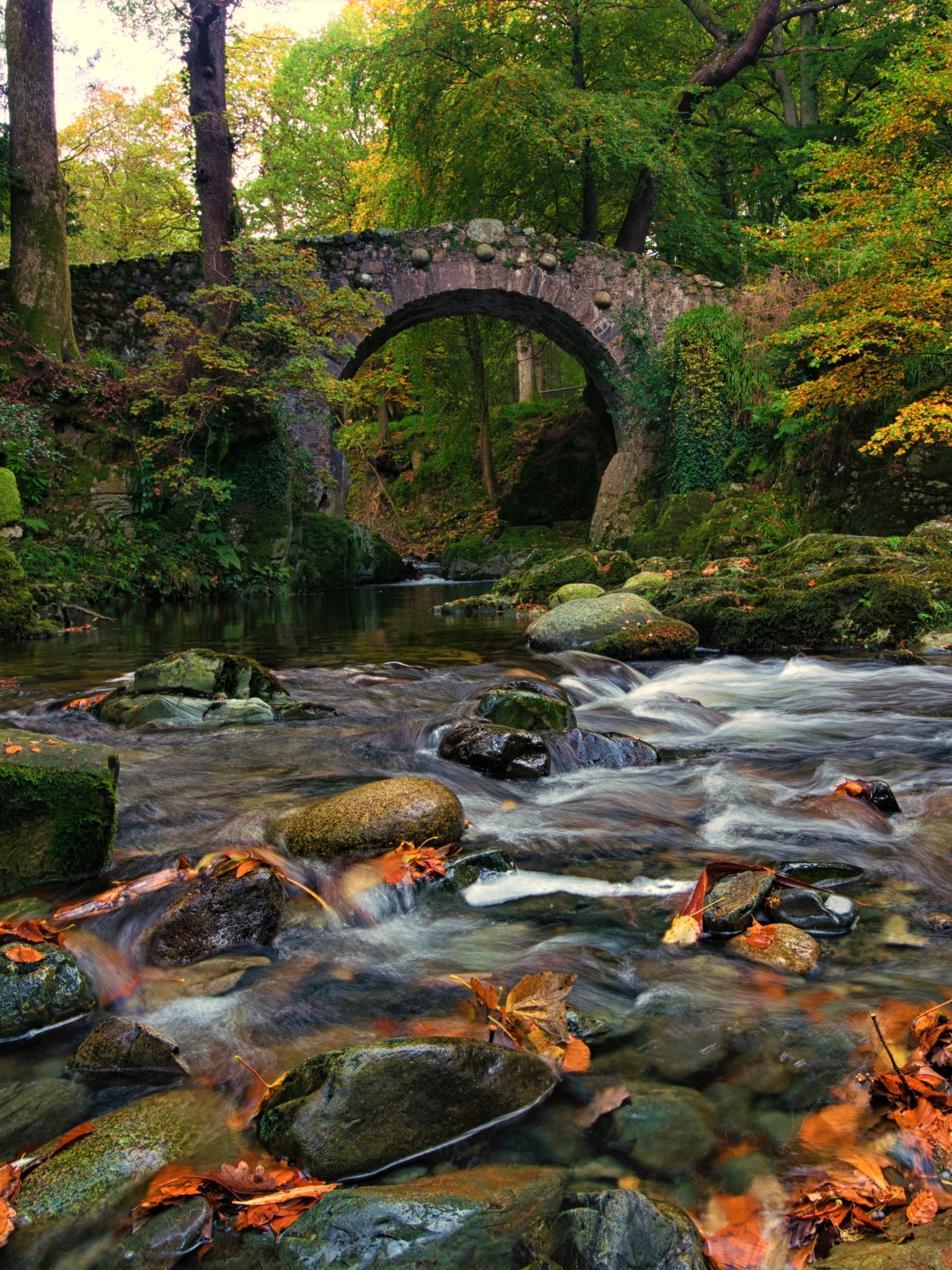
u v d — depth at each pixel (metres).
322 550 18.02
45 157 14.62
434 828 2.94
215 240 16.72
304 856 2.86
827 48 21.20
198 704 5.11
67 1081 1.77
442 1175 1.47
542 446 28.89
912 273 10.26
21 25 14.34
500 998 2.02
